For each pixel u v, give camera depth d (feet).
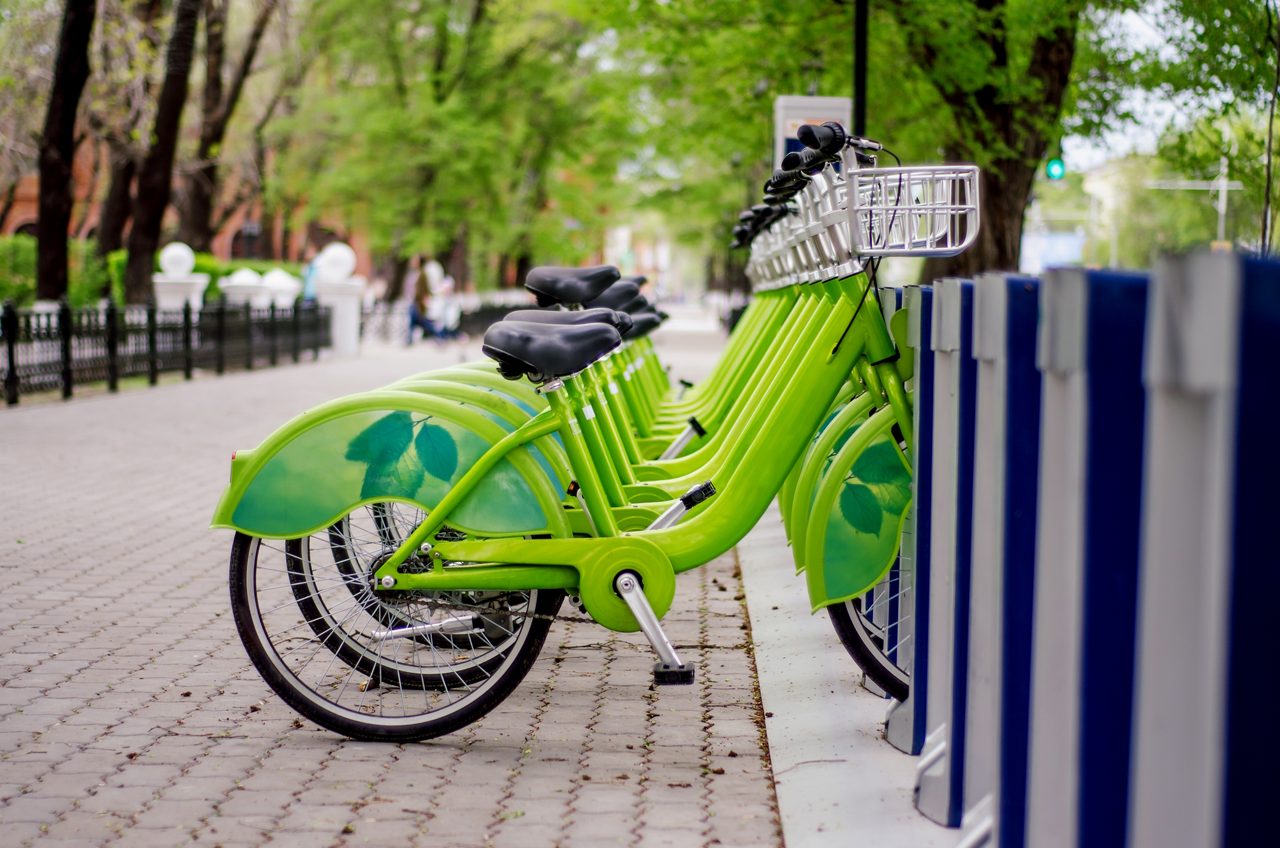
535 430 13.42
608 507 13.83
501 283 157.89
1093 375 8.22
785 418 13.83
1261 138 33.68
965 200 14.19
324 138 125.59
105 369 56.85
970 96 38.68
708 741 14.14
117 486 31.86
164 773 12.92
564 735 14.28
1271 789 7.03
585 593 13.25
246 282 85.81
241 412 49.01
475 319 116.98
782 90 43.83
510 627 14.02
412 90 119.44
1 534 25.86
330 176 120.88
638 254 298.15
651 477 17.25
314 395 56.80
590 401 15.76
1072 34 38.58
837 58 42.50
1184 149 34.76
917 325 13.09
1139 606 8.34
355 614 14.55
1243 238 44.34
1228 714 6.97
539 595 13.46
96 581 21.94
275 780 12.75
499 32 117.08
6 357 49.57
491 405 13.99
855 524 13.53
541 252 131.75
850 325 13.78
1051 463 8.82
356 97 118.83
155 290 78.38
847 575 13.53
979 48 37.04
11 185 119.24
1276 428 6.87
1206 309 6.55
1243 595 6.93
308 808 12.04
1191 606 6.95
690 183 110.83
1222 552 6.61
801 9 39.91
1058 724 8.88
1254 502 6.89
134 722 14.52
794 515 14.02
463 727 13.98
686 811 12.09
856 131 34.65
